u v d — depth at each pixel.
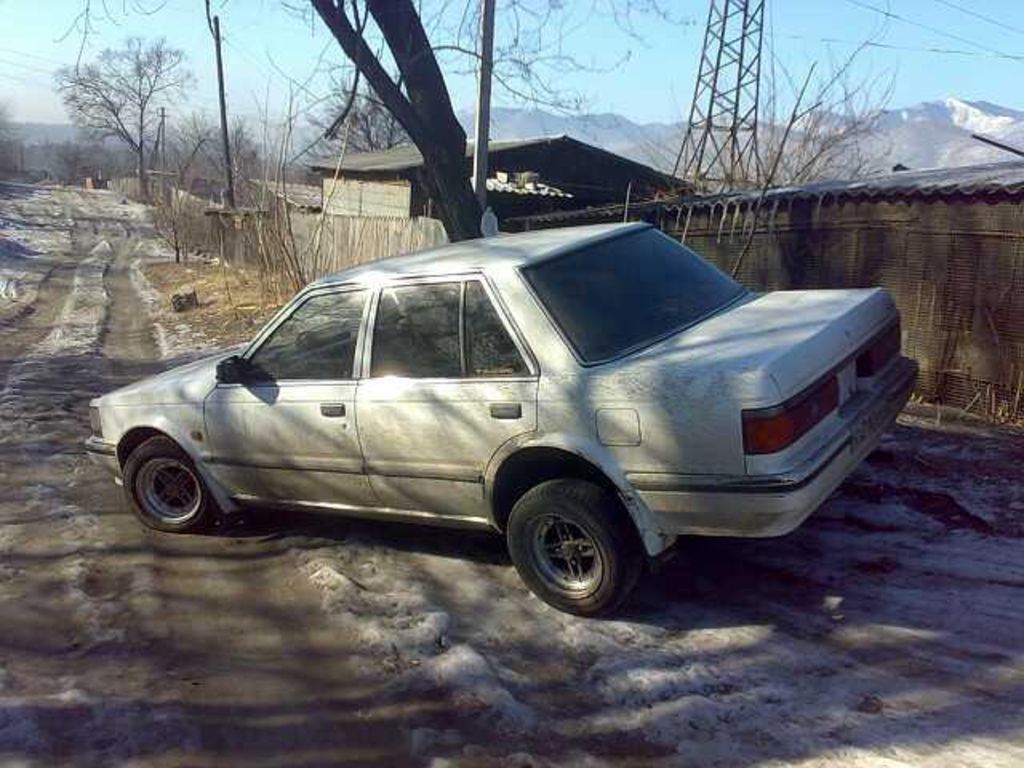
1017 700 3.30
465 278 4.48
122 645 4.22
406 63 9.18
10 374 12.34
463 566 4.95
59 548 5.53
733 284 5.11
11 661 4.08
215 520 5.67
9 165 111.12
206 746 3.38
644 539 3.97
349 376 4.81
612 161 23.31
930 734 3.14
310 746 3.37
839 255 8.16
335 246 18.05
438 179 9.70
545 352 4.18
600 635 4.07
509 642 4.07
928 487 5.37
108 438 5.89
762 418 3.63
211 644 4.22
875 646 3.79
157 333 16.73
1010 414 6.81
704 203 9.45
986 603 4.05
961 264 7.18
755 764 3.08
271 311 16.50
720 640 3.96
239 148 24.22
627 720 3.42
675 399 3.79
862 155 13.38
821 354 3.97
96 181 106.81
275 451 5.12
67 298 24.44
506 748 3.28
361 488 4.85
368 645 4.12
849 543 4.81
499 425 4.24
